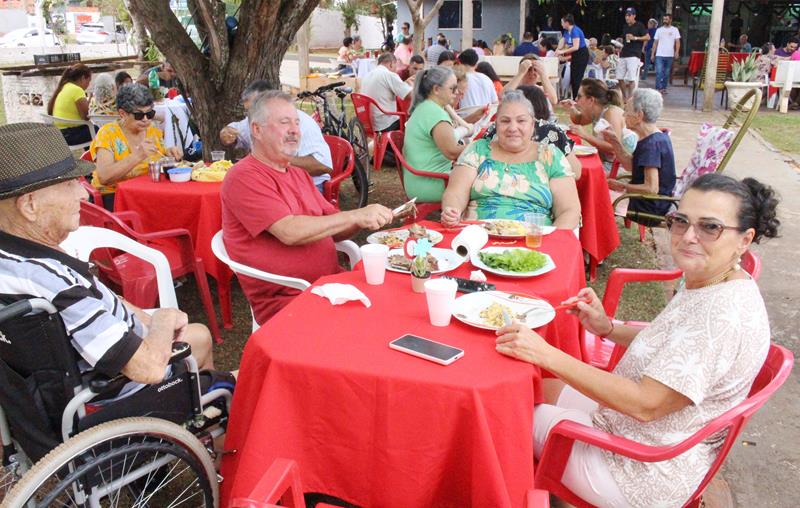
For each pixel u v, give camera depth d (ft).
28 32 98.63
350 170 16.47
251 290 9.59
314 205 10.18
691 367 5.32
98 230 9.55
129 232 11.38
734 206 5.38
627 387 5.51
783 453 9.03
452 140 15.40
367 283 7.74
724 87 46.19
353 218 9.17
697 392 5.30
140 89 13.97
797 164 26.40
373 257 7.55
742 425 5.37
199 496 8.02
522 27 58.95
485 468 5.36
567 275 8.14
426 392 5.44
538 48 46.47
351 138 23.18
